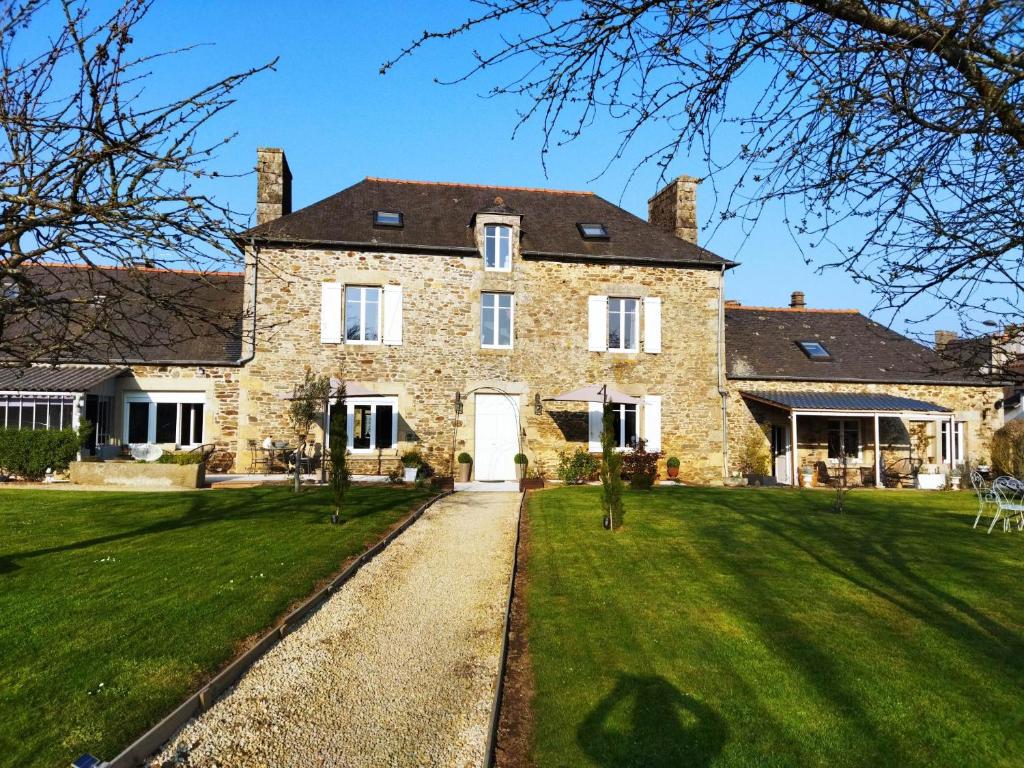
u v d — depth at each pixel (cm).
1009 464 1941
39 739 410
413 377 1747
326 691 505
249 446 1684
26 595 664
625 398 1705
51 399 1576
